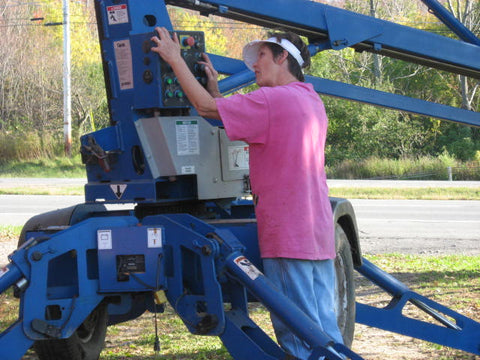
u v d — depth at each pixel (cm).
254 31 5762
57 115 4919
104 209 502
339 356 351
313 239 392
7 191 2589
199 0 538
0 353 364
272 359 376
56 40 5053
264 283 377
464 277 945
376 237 1405
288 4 585
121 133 450
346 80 4500
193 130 448
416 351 593
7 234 1412
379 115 4038
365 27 621
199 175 451
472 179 3369
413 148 4041
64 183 3105
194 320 392
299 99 394
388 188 2581
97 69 4859
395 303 576
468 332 566
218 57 615
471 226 1566
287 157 390
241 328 392
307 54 425
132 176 450
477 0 4269
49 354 481
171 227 397
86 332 514
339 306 493
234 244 394
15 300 796
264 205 395
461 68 688
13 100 4934
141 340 623
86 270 391
